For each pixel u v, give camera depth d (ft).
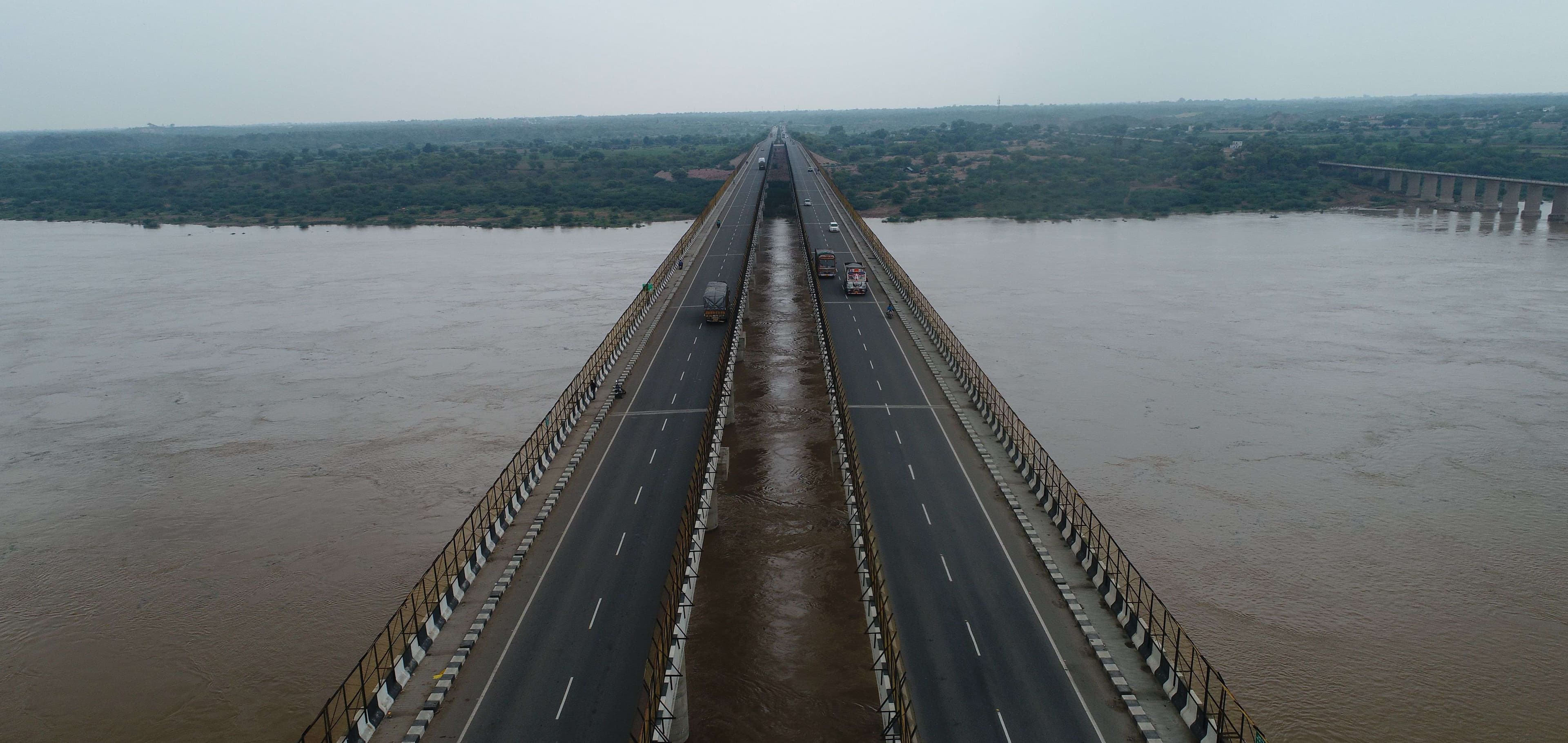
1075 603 135.85
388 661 129.39
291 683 138.00
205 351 319.68
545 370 286.46
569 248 572.51
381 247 589.32
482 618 133.08
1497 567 161.48
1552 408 236.02
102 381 286.25
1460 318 334.03
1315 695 129.39
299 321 364.17
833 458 210.59
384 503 195.11
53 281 463.01
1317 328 322.34
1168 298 376.89
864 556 143.13
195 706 133.59
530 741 107.86
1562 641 141.38
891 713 111.96
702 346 287.48
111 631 152.35
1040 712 112.27
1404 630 144.15
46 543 181.88
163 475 212.43
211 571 169.89
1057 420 230.89
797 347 314.55
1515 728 123.75
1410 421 228.84
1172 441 217.56
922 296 344.49
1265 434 221.25
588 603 137.59
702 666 137.80
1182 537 172.04
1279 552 166.50
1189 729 108.37
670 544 156.04
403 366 295.89
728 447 220.43
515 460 202.28
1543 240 520.01
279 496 199.82
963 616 134.21
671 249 552.00
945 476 185.98
